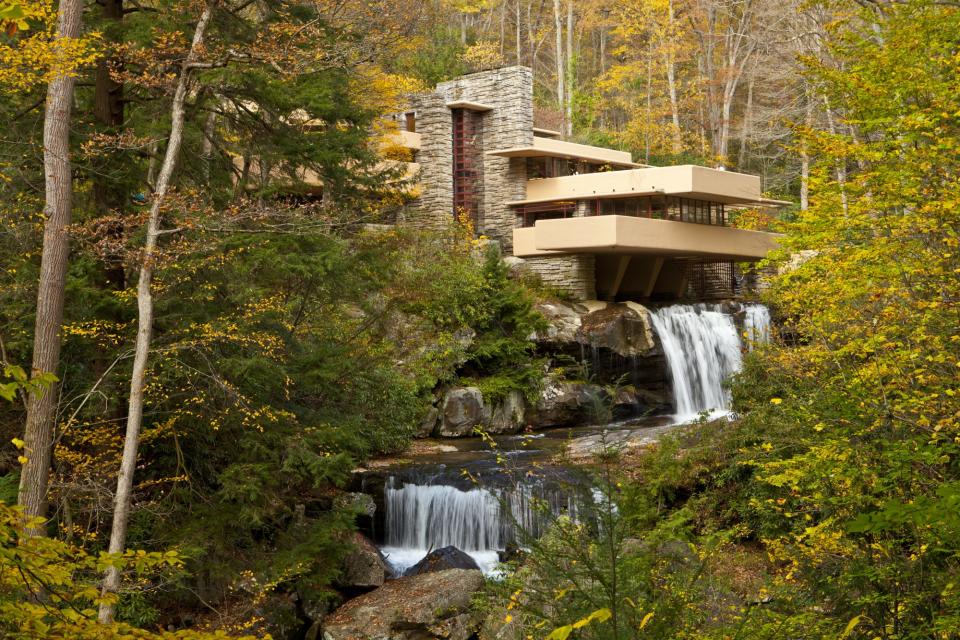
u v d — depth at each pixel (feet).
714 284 126.82
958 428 22.52
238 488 43.91
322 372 50.16
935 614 20.62
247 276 50.11
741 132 178.19
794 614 24.43
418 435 78.07
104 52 46.16
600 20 178.40
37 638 12.84
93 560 14.10
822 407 29.45
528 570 26.21
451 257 91.76
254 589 44.24
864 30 45.19
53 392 37.68
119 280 49.47
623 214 108.58
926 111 31.68
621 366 92.38
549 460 64.69
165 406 47.09
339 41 52.80
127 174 49.24
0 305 42.96
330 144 52.42
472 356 84.79
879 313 28.32
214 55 42.93
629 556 21.89
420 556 58.70
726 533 26.78
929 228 26.91
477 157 117.50
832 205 39.52
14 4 14.14
